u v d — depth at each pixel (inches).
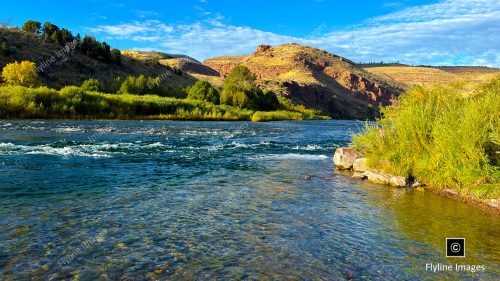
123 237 292.7
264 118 2913.4
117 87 3454.7
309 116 3786.9
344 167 640.4
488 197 423.5
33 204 375.6
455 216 371.6
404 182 509.0
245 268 243.9
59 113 1915.6
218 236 301.3
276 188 485.1
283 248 280.1
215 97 3435.0
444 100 606.5
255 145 1002.1
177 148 881.5
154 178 529.3
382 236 311.0
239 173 587.5
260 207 391.2
